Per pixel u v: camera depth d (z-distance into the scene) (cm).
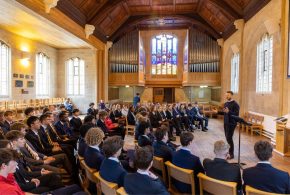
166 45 1739
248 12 971
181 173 274
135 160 215
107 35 1417
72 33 955
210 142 771
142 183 203
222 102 1442
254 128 903
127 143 724
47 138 507
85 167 300
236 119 478
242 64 1067
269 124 830
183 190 282
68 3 882
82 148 380
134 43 1551
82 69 1580
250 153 627
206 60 1506
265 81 895
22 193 225
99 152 306
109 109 964
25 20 927
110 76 1581
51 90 1535
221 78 1466
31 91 1327
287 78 634
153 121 801
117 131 746
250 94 1048
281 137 619
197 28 1509
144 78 1720
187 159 288
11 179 221
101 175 248
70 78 1596
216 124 1202
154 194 200
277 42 770
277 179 220
